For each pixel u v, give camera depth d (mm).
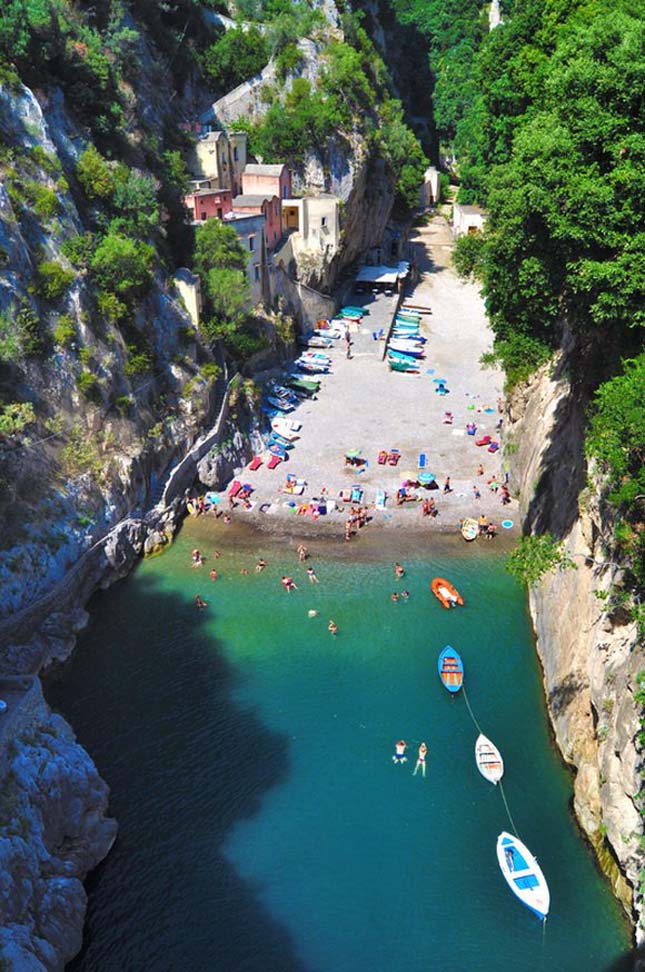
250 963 33875
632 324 35719
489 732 45344
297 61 105938
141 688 48344
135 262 62906
